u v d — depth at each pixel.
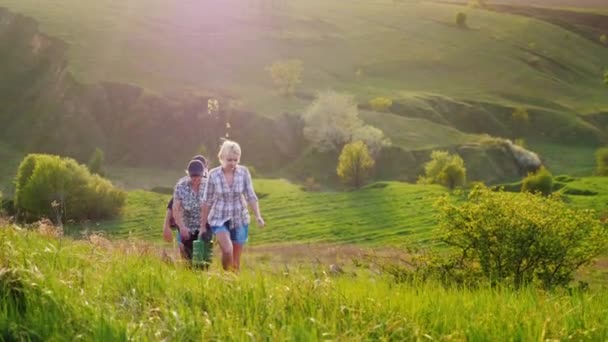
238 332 5.05
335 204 86.81
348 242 64.81
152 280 6.57
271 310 5.55
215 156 141.12
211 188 10.99
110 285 6.36
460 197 57.81
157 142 144.38
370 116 149.38
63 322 5.15
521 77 193.00
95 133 145.62
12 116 158.38
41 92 159.38
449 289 8.55
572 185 88.31
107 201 77.00
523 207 20.62
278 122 143.25
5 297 5.49
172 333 4.98
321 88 168.88
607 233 20.14
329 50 194.50
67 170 74.75
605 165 118.94
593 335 5.32
